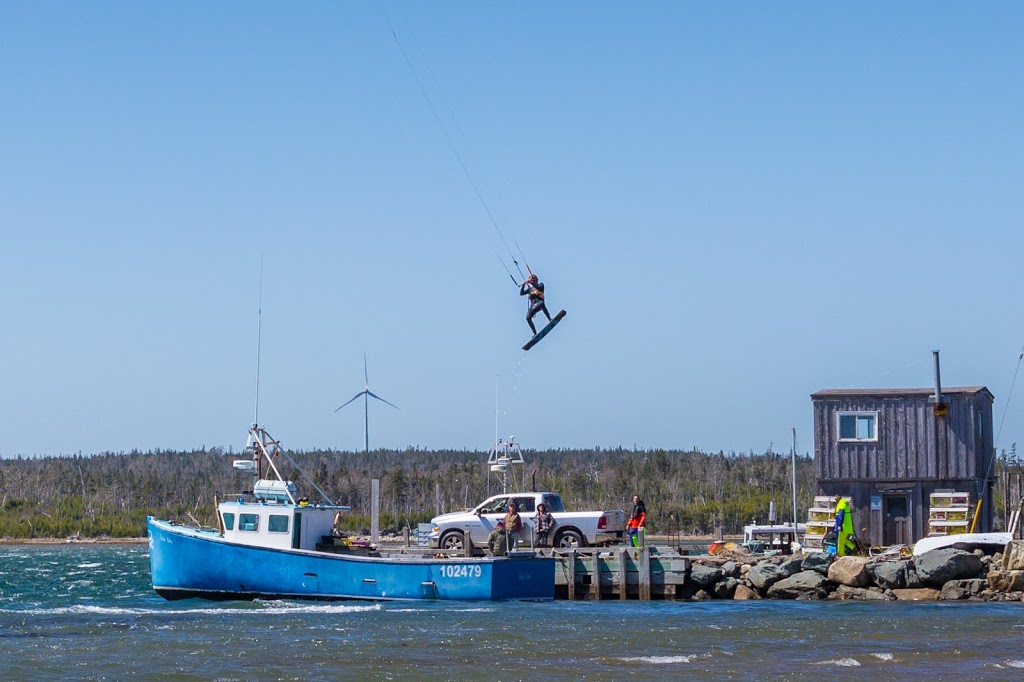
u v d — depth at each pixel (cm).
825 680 4209
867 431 8281
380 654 4747
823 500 8106
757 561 7344
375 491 7231
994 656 4694
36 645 4994
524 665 4506
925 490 8144
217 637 5200
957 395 8156
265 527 6819
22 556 18400
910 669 4419
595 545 7338
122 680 4238
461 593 6562
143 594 8544
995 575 6806
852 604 6656
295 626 5566
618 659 4628
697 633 5309
